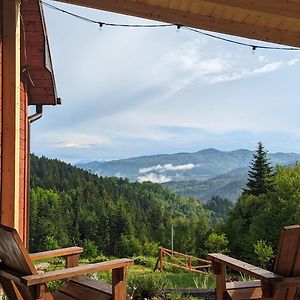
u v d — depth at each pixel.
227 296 3.11
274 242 24.22
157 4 4.80
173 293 6.44
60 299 3.22
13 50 4.20
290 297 2.60
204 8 4.69
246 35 4.92
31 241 24.09
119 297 2.94
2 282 2.96
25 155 7.11
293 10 4.35
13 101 4.19
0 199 4.12
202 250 27.22
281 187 25.52
